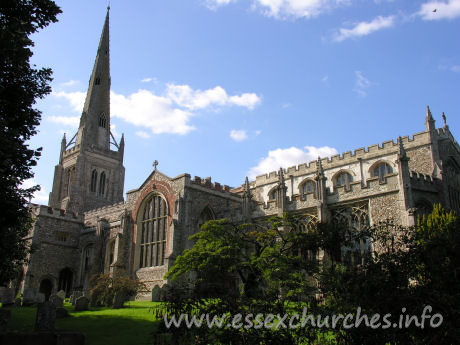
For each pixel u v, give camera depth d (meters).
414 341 12.85
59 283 61.91
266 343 12.86
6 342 18.91
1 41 21.77
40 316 24.69
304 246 26.48
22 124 24.33
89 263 60.72
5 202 22.00
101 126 107.69
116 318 31.44
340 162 55.44
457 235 14.62
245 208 45.84
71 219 65.19
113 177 102.62
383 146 51.97
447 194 43.06
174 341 13.16
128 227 55.66
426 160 47.84
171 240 47.75
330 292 14.90
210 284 15.02
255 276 26.97
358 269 15.19
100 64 111.31
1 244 24.08
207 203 52.09
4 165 20.58
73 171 99.12
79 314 34.28
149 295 48.34
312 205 40.94
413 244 15.63
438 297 12.59
